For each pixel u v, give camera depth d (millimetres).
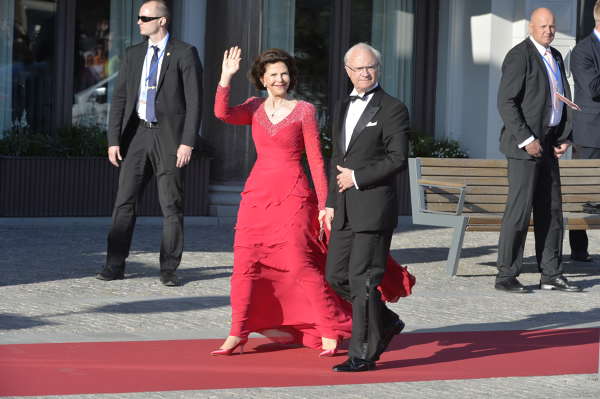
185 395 9000
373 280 10078
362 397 9109
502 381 9836
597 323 12984
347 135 10211
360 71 10047
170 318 12547
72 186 21984
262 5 24453
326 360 10656
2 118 23000
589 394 9406
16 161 21531
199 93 15016
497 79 25297
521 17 25203
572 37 25562
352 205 10047
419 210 17141
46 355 10422
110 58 23844
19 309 12734
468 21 25734
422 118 26438
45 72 23297
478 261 18172
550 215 15422
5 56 22969
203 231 21203
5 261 16469
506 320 13039
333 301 10891
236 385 9445
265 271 10898
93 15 23641
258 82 11148
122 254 15281
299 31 25281
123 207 15219
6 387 9102
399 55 26219
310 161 10891
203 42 23594
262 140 11000
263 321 10953
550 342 11773
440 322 12789
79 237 19594
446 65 26047
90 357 10406
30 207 21672
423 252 19094
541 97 15078
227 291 14539
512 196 15148
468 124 25812
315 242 10898
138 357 10500
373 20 25984
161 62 15047
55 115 23344
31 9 23125
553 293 15180
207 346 11141
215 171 23375
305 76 25375
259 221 10852
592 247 20375
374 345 10133
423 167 17359
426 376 10000
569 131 15266
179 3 23766
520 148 15000
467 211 17609
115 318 12422
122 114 15312
